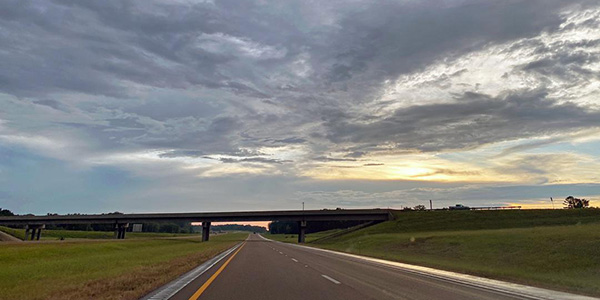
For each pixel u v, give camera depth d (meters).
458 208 134.50
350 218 113.56
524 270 26.09
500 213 99.12
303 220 114.12
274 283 15.12
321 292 12.71
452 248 43.84
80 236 143.00
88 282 14.72
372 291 12.91
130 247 57.69
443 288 13.66
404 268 22.11
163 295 12.06
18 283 14.75
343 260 29.16
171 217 119.00
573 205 160.25
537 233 40.62
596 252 26.66
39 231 121.50
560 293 12.70
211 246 62.16
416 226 96.00
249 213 116.38
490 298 11.52
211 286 14.23
